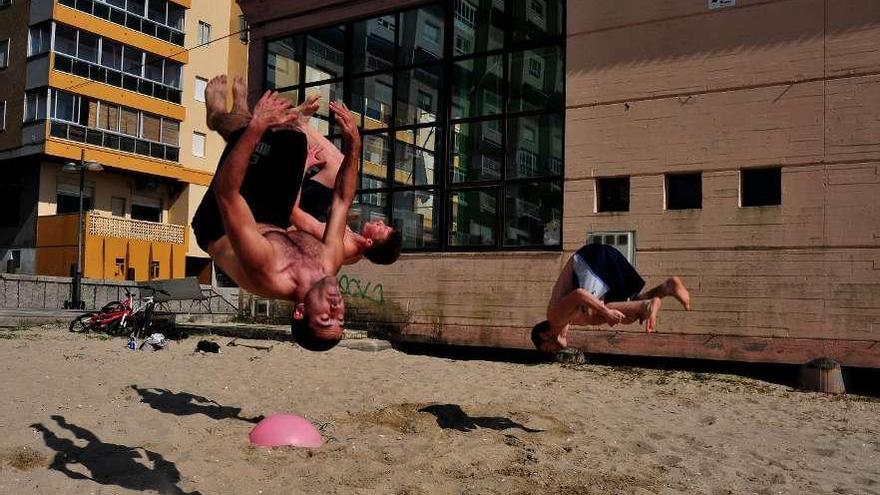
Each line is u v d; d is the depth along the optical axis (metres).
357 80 16.50
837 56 11.58
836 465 7.62
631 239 12.91
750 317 11.90
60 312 23.39
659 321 12.55
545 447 7.66
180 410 8.45
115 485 5.77
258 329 15.72
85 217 32.41
